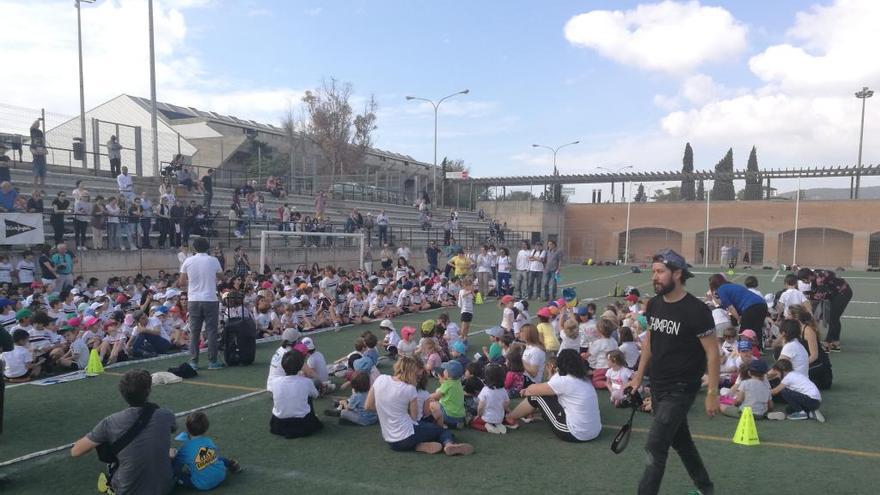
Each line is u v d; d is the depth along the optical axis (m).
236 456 5.67
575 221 53.00
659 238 50.81
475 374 7.36
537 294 21.00
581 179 49.88
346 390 8.23
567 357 6.28
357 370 7.71
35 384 8.30
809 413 6.94
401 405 5.82
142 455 4.41
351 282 16.27
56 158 29.23
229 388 8.19
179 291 12.28
